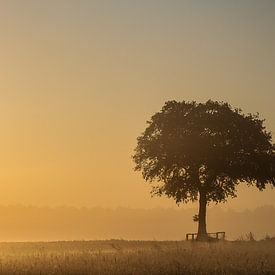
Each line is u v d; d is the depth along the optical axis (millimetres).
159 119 164000
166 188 163125
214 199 162625
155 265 65438
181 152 158875
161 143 161375
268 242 119500
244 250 86375
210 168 159875
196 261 68812
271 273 62188
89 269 63812
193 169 161375
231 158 159375
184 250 82875
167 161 160375
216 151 157875
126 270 63000
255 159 160875
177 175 162375
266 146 162125
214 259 71062
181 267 63938
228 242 120500
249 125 161250
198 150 157750
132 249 96438
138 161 164625
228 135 159625
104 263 67125
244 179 163500
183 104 165125
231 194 164625
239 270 63562
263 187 164750
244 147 160375
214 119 159625
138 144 165250
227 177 162500
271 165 161875
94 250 95000
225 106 163875
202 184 161875
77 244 131625
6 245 126062
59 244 131750
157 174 162500
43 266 65875
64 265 65875
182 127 161625
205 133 160875
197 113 162750
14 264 67188
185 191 161875
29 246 118625
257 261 69250
